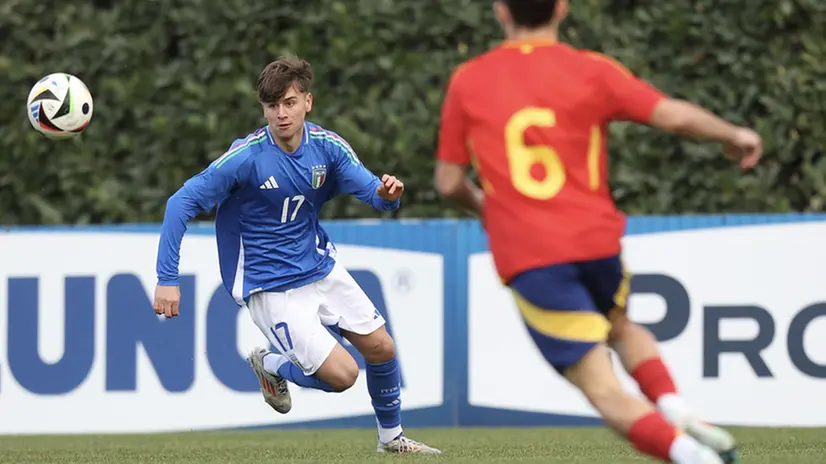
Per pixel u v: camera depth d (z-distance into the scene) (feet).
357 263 92.12
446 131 45.42
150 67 108.27
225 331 91.20
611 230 43.75
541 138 43.57
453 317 91.86
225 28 106.73
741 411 90.22
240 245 64.95
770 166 103.40
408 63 105.60
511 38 45.93
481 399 91.66
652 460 60.85
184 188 62.44
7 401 91.61
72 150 107.45
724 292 90.58
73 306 91.76
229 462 63.93
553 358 43.80
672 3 105.60
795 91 102.27
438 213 104.42
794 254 90.27
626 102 43.96
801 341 90.07
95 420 91.50
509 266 43.70
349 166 64.90
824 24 103.04
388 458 64.13
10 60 107.45
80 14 109.19
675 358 90.58
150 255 91.86
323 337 64.44
